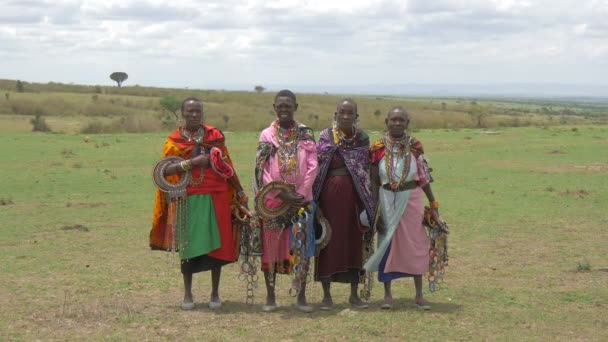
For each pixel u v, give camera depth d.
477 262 9.75
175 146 7.13
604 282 8.49
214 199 7.12
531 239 11.46
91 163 24.00
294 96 7.17
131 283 8.40
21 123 46.03
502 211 14.41
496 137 37.72
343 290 8.32
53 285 8.24
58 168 22.33
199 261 7.20
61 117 55.28
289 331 6.43
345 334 6.34
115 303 7.39
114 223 12.99
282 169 7.04
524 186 18.55
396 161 7.19
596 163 24.31
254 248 7.16
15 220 13.21
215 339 6.17
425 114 67.62
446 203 15.59
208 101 78.12
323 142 7.17
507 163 24.73
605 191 17.38
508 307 7.34
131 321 6.70
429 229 7.53
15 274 8.80
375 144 7.32
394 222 7.17
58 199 16.12
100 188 18.05
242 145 31.48
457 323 6.73
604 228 12.45
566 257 10.07
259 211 7.00
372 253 7.41
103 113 59.75
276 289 8.27
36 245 10.82
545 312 7.13
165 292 8.01
